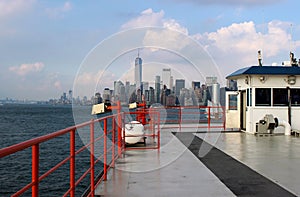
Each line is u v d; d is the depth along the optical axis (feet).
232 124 48.42
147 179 19.02
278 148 31.24
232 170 21.49
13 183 48.65
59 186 44.70
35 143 8.45
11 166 58.59
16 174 53.42
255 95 43.57
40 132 133.49
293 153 28.37
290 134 42.06
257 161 24.63
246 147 31.83
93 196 15.40
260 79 43.27
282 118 43.65
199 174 20.33
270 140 37.22
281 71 43.24
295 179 19.10
